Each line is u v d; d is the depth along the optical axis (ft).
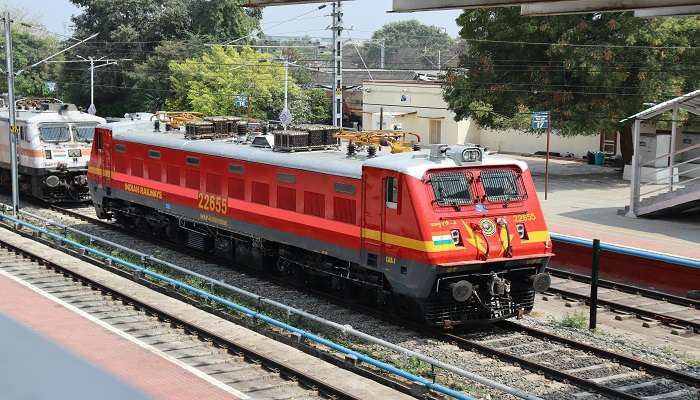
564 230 85.92
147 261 64.49
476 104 128.36
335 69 115.44
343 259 50.80
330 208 51.62
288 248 57.52
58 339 43.57
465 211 46.24
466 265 45.34
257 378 39.40
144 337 45.60
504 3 42.96
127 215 76.89
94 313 50.34
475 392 38.47
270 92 174.29
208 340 45.14
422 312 47.03
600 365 42.60
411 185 45.44
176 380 37.76
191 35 196.75
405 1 46.78
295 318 50.52
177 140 67.62
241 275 61.77
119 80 211.20
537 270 49.44
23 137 93.45
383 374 40.37
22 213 82.17
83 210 92.68
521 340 47.01
